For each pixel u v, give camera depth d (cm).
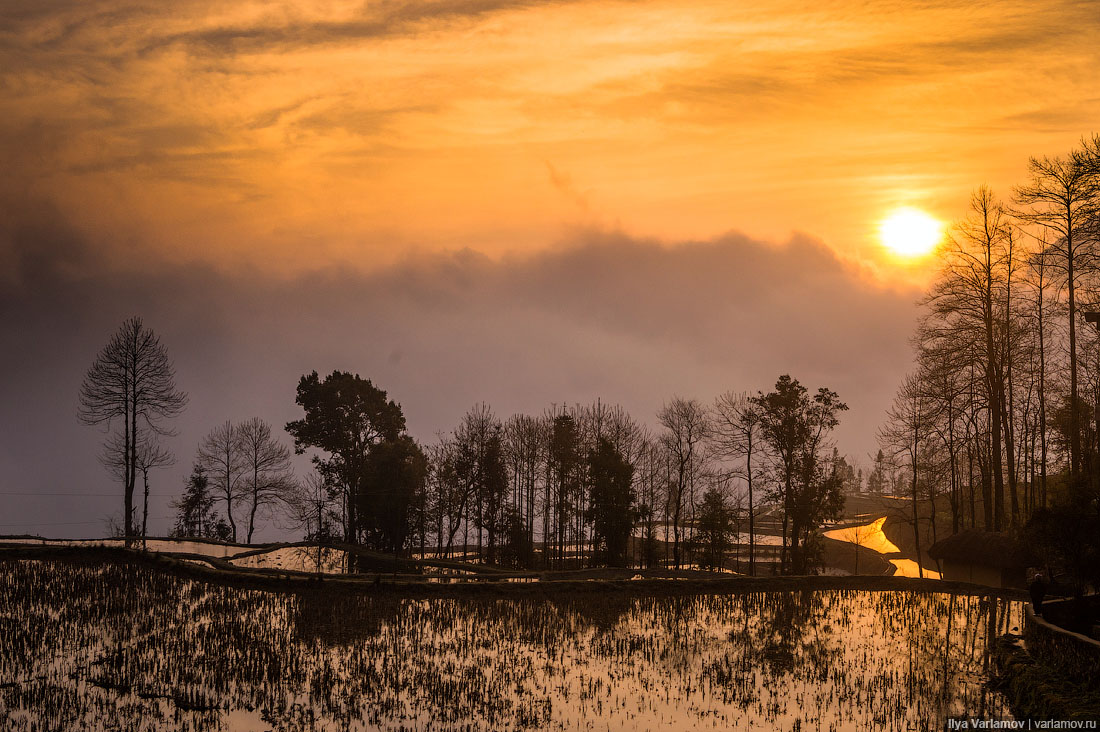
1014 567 5194
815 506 6844
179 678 3092
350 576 5116
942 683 3119
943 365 5919
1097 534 3612
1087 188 5103
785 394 6981
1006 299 5803
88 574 4716
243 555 6762
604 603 4612
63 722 2659
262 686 3039
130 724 2666
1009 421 5791
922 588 5072
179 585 4619
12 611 3916
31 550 5103
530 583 4947
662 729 2692
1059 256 5356
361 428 9862
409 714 2806
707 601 4709
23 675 3070
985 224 5872
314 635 3728
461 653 3525
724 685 3130
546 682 3162
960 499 7050
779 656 3522
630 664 3409
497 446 8681
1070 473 4100
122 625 3769
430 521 8894
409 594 4688
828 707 2881
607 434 9038
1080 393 5747
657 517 9512
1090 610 3653
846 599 4775
